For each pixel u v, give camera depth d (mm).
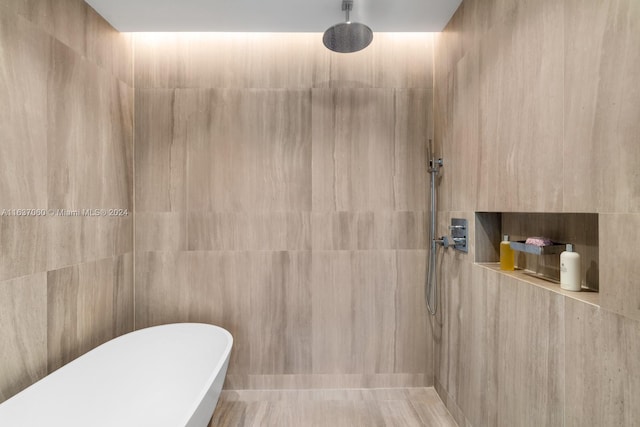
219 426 1816
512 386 1260
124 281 2027
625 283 787
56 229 1504
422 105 2141
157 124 2115
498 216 1587
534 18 1126
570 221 1157
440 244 1977
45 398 1361
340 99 2129
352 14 1840
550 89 1049
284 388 2135
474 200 1571
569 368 965
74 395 1485
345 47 1788
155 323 2131
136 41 2105
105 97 1852
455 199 1793
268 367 2141
